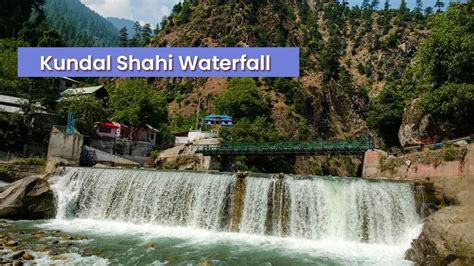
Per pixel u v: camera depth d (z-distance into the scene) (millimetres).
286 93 130875
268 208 30172
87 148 50344
